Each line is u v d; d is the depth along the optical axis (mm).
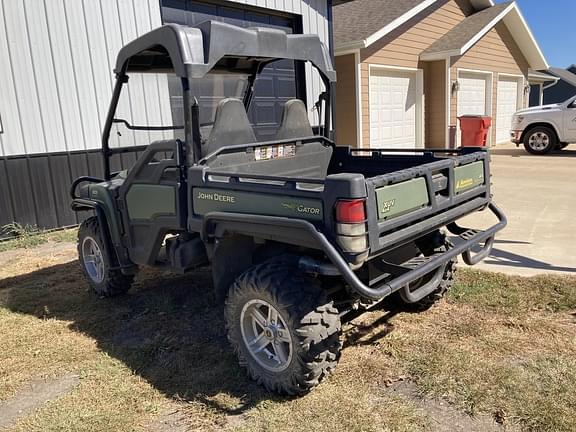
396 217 2568
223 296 3156
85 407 2750
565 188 7914
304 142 3795
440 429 2385
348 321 3555
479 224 5891
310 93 8773
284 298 2615
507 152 13422
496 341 3152
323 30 10219
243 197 2803
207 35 3055
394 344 3193
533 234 5422
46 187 6871
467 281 4102
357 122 11375
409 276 2607
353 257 2371
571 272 4188
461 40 13242
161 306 4074
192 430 2518
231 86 4242
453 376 2783
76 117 7055
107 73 7285
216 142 3244
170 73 4180
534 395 2572
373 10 12758
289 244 2889
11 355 3408
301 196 2529
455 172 3047
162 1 7793
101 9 7125
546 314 3498
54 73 6789
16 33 6414
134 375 3066
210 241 3029
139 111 5016
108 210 3955
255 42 3277
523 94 17859
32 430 2580
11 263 5613
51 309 4215
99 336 3656
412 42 12875
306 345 2570
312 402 2650
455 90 13883
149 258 3678
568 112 11977
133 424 2588
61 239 6566
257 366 2840
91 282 4445
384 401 2625
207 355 3254
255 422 2529
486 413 2471
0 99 6359
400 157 3771
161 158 3445
